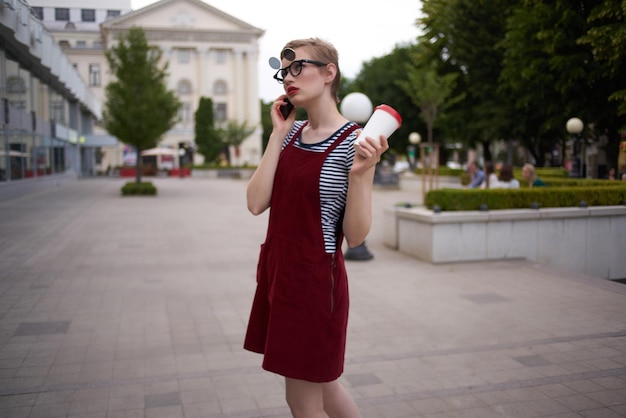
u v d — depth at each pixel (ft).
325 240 6.88
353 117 26.94
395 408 11.41
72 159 118.32
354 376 13.14
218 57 187.93
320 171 6.81
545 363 13.46
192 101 187.52
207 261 28.43
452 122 69.82
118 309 19.10
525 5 37.40
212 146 165.48
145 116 75.20
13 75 51.67
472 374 13.08
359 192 6.52
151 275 24.80
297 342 6.81
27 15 21.48
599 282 21.72
